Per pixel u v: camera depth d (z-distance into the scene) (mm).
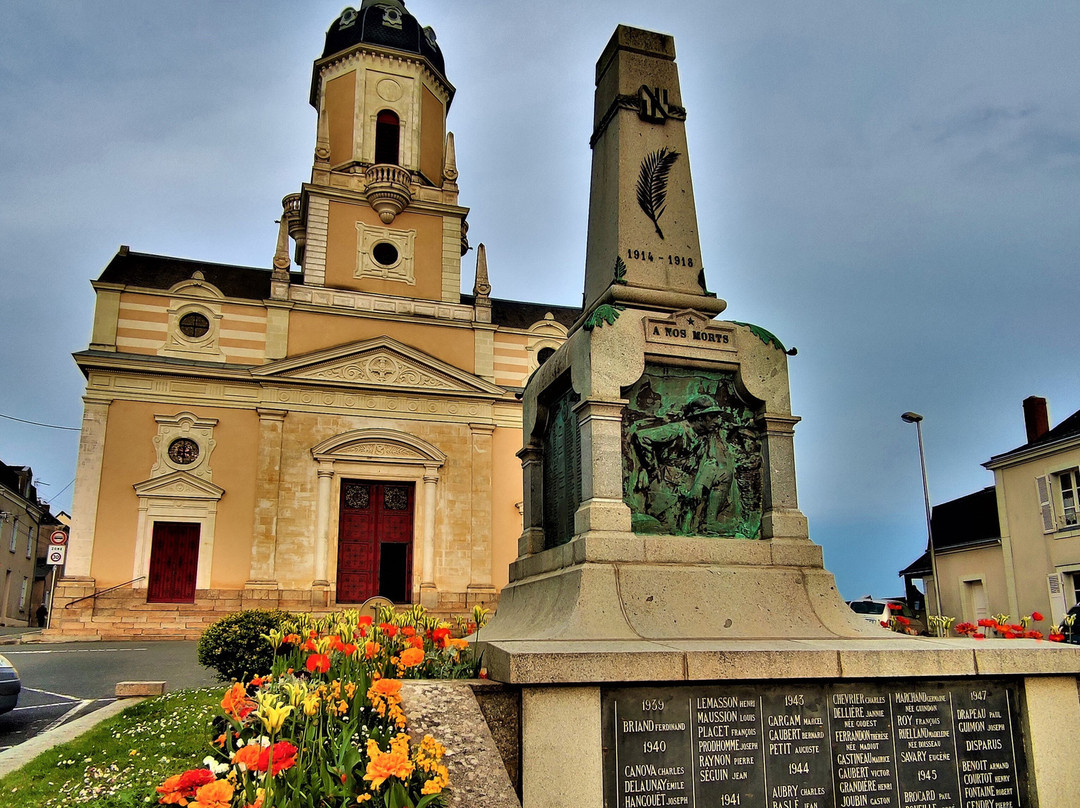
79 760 8188
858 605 22812
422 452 29312
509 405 30797
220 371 27828
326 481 28188
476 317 31641
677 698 5207
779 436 7582
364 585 28188
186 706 11047
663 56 8898
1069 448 25422
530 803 4809
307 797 3979
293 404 28625
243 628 12984
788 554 7070
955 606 30531
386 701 4797
